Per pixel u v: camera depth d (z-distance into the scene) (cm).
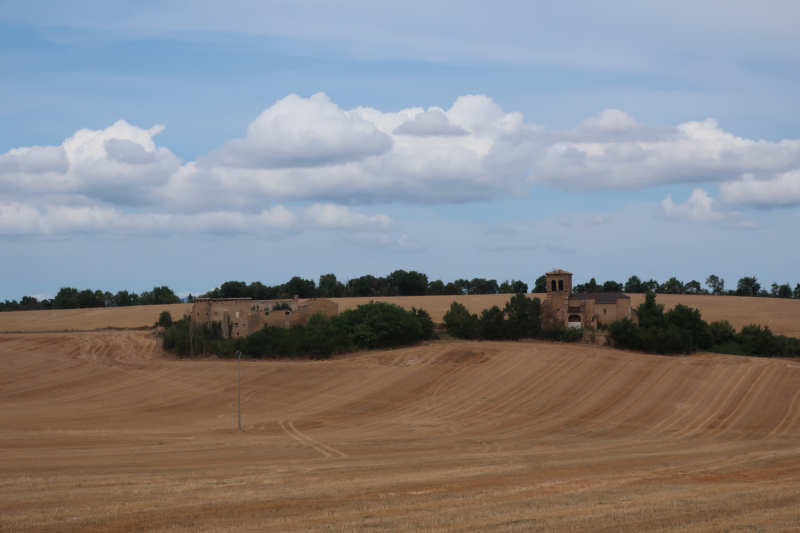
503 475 3656
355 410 7756
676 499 2861
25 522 2481
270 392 8744
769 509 2609
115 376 9775
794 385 7875
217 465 4159
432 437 5991
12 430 6256
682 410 7244
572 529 2294
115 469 3959
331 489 3184
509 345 10481
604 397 7844
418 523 2412
